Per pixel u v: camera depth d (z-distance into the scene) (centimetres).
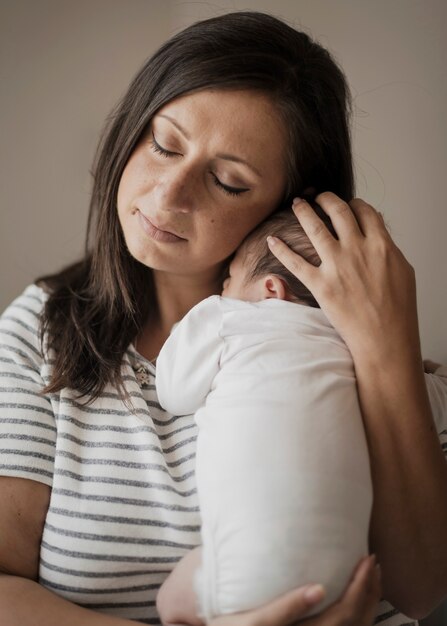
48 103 156
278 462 74
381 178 132
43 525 92
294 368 81
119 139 97
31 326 106
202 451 80
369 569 72
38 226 162
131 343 102
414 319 88
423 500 85
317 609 71
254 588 70
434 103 122
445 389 100
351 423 79
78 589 89
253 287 95
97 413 96
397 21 127
